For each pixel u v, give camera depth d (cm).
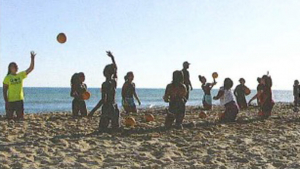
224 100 1602
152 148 1008
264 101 1772
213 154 966
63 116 1794
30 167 791
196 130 1311
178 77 1345
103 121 1245
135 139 1126
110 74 1252
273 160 913
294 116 1867
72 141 1047
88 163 847
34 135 1159
